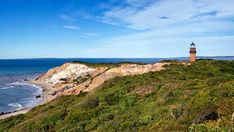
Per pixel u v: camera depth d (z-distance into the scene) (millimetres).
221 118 11336
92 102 26656
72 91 59812
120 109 23188
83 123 21375
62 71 103000
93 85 57906
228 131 10195
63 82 88562
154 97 23516
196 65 41594
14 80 120875
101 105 26031
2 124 28750
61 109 26969
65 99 34969
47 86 96188
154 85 27750
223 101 12695
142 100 23797
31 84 103688
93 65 94562
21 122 28047
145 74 37625
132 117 18828
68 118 23672
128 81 33844
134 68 56906
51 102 35281
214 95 13836
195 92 19672
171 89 24234
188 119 12508
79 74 91125
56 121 23984
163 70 39969
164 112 16594
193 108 13281
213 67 38938
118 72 58875
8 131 25344
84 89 58281
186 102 15461
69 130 20422
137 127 15922
